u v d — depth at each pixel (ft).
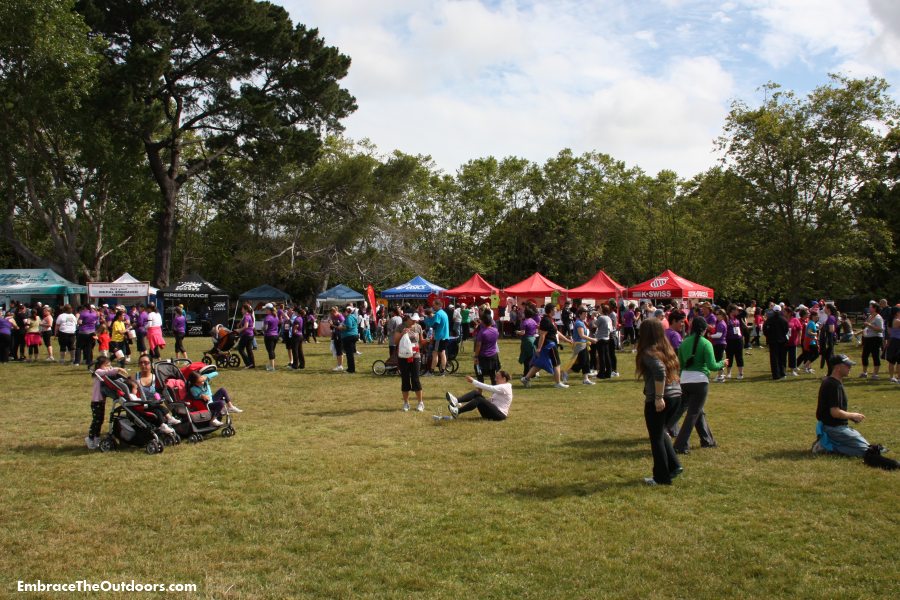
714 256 127.24
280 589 13.92
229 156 119.34
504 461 24.35
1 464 24.80
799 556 15.21
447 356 57.77
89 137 105.40
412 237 148.97
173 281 177.37
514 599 13.35
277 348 89.04
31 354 70.85
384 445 27.48
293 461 24.77
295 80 109.29
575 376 52.80
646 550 15.71
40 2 90.68
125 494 20.79
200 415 29.04
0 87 95.76
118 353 36.96
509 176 185.26
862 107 114.73
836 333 53.93
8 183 109.70
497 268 182.60
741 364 50.16
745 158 122.11
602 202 173.47
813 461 23.50
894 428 28.89
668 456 21.34
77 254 127.13
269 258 132.87
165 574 14.75
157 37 96.37
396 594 13.60
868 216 140.77
